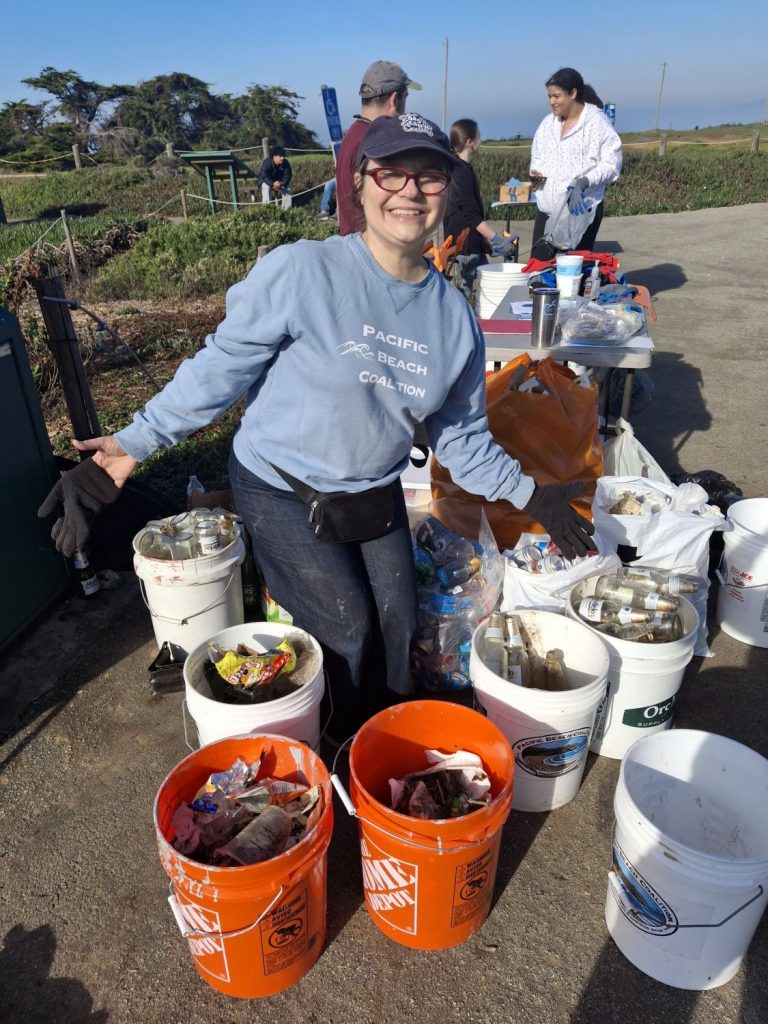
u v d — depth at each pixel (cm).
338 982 187
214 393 203
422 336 204
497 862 206
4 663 307
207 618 281
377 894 189
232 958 173
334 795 244
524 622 253
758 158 2236
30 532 310
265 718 207
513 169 2109
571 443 308
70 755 261
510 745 207
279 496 225
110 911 207
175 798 186
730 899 166
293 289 190
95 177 2477
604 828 230
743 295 890
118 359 678
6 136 4881
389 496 224
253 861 171
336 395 199
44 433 315
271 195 1852
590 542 232
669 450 486
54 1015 183
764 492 425
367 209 188
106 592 350
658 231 1366
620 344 353
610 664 235
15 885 215
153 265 1019
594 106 577
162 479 446
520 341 360
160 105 5841
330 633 234
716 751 197
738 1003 182
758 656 306
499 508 317
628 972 189
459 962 192
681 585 259
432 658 277
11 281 575
